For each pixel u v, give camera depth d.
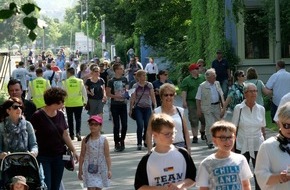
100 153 11.90
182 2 44.53
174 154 7.72
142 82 18.69
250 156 11.77
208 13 34.50
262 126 11.82
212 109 18.83
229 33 33.91
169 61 46.25
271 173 7.54
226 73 28.44
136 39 58.22
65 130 11.15
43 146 10.91
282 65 19.03
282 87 18.92
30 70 32.16
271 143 7.57
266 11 32.38
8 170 9.72
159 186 7.66
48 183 10.89
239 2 32.97
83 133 24.22
